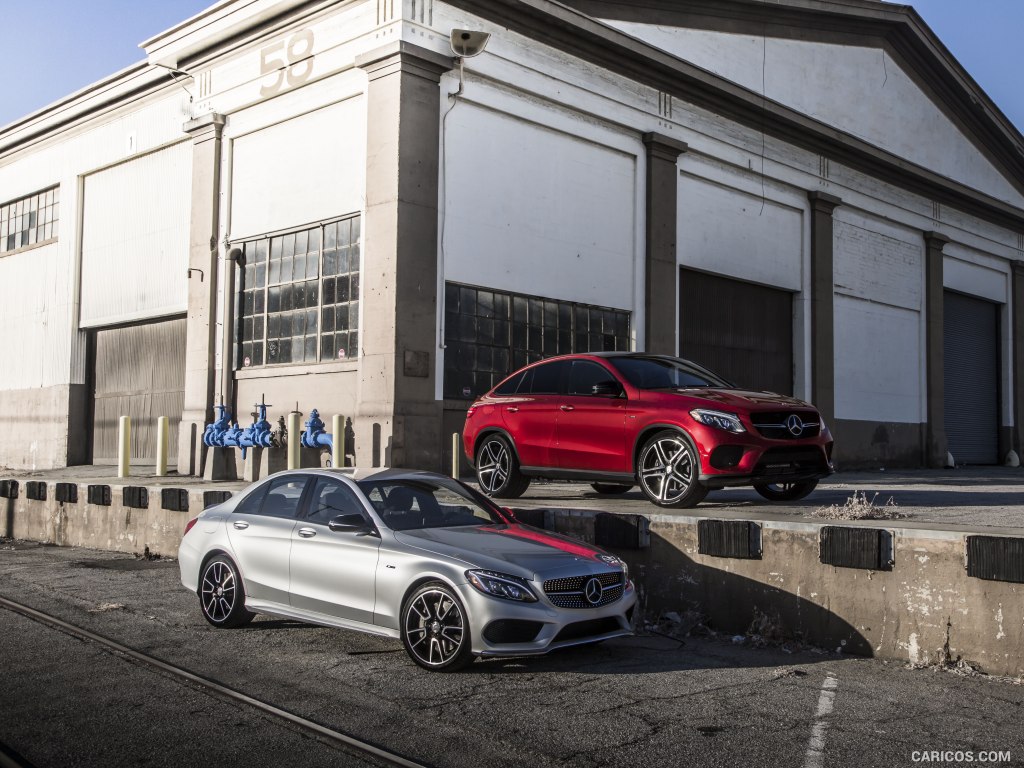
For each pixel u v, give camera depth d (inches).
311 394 687.7
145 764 193.2
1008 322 1274.6
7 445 1031.0
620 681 267.6
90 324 935.0
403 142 632.4
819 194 959.0
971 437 1209.4
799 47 955.3
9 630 326.0
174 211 845.2
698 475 394.3
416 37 642.2
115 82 884.0
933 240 1127.0
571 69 741.9
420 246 638.5
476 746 206.5
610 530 367.9
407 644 280.1
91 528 572.1
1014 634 275.6
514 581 271.0
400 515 307.9
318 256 695.1
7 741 207.2
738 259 886.4
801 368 948.6
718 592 342.3
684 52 832.9
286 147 722.2
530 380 477.1
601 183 772.0
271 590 319.6
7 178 1061.8
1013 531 293.9
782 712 237.0
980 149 1223.5
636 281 794.2
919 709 241.8
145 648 300.8
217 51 767.1
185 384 808.3
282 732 214.4
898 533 301.9
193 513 504.1
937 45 1093.8
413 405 629.9
